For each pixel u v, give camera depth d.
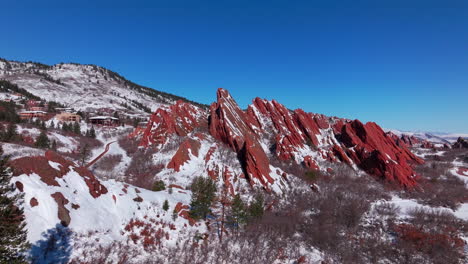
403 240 43.94
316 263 35.16
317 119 120.50
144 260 26.03
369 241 43.06
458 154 129.00
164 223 36.34
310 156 87.00
